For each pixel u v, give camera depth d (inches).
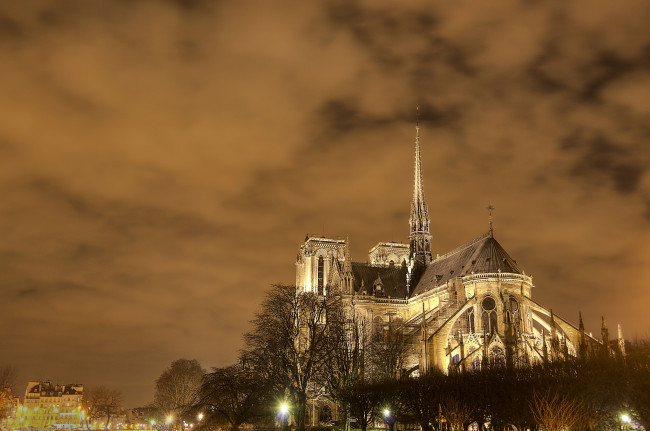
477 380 3651.6
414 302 7165.4
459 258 6786.4
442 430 3816.4
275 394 4677.7
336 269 7760.8
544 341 5285.4
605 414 3038.9
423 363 5516.7
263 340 4699.8
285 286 4953.3
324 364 4884.4
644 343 3294.8
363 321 6254.9
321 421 5930.1
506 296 5073.8
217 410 4842.5
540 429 3233.3
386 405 4367.6
